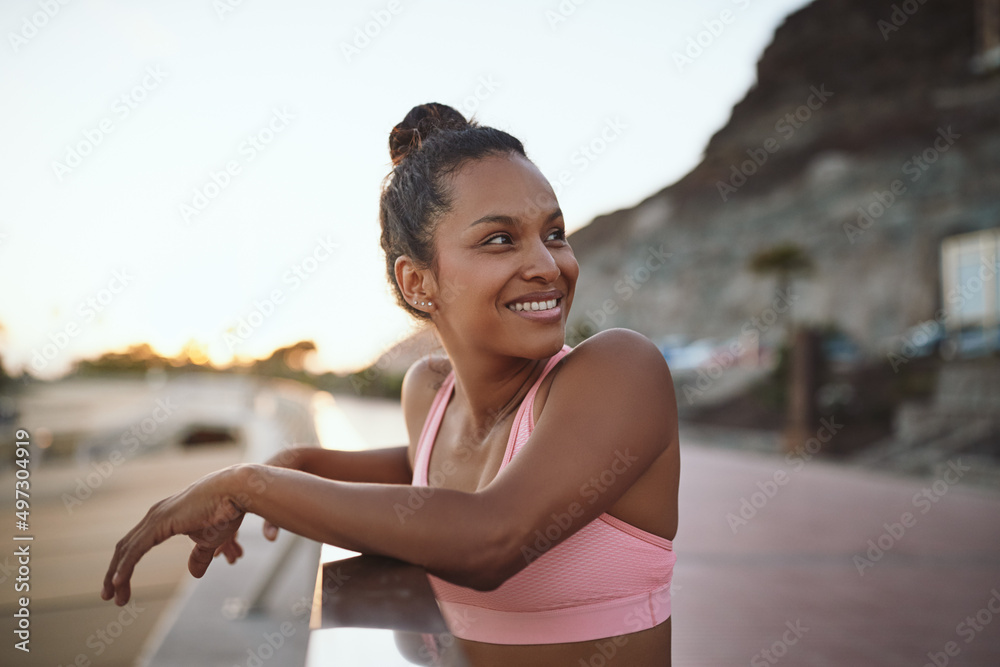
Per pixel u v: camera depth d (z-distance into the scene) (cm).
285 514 81
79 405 3616
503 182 95
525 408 97
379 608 63
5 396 2345
